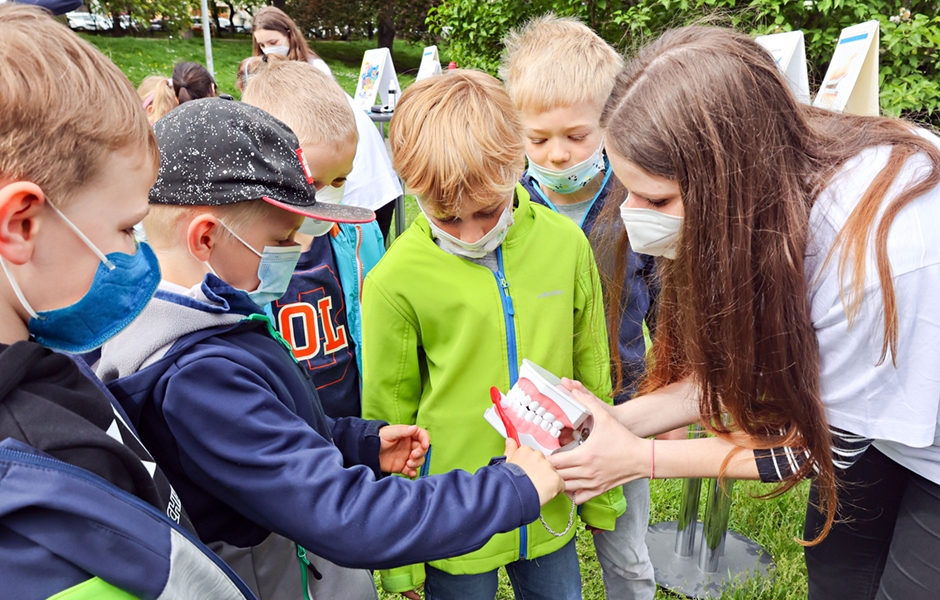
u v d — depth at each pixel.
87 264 0.75
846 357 1.24
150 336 1.08
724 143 1.22
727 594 2.41
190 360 1.06
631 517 2.05
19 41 0.68
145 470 0.81
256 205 1.21
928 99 4.80
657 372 1.78
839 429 1.31
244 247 1.23
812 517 1.76
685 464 1.51
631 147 1.31
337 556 1.11
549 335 1.74
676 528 2.80
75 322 0.78
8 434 0.68
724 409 1.49
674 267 1.43
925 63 5.14
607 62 2.14
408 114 1.61
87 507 0.68
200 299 1.10
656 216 1.37
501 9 7.12
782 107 1.25
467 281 1.69
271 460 1.07
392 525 1.11
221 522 1.18
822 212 1.23
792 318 1.25
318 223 1.67
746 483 2.95
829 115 1.42
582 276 1.86
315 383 2.08
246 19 29.72
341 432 1.56
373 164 3.52
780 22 5.07
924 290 1.12
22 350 0.69
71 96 0.69
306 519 1.08
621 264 1.92
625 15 5.81
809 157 1.29
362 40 27.25
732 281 1.28
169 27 21.86
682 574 2.55
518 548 1.73
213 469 1.07
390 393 1.75
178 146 1.17
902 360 1.18
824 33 5.15
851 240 1.15
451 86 1.62
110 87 0.74
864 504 1.63
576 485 1.53
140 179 0.79
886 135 1.26
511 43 2.48
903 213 1.12
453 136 1.52
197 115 1.20
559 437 1.59
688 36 1.39
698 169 1.24
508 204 1.63
